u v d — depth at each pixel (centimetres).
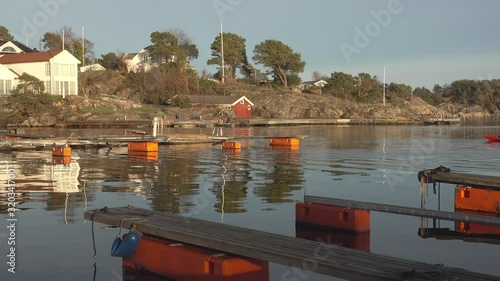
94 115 6669
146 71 8600
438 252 955
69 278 833
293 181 1806
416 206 1367
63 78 7144
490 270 855
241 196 1494
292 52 10806
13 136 3616
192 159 2586
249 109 8581
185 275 797
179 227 870
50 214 1246
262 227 1123
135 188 1636
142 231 895
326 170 2122
